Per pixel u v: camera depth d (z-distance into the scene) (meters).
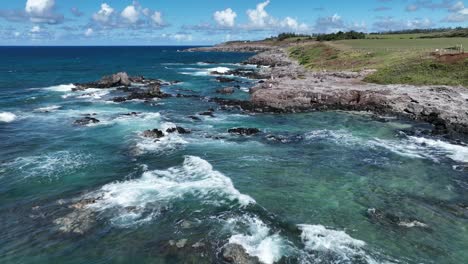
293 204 18.55
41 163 24.06
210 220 16.84
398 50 68.44
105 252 14.53
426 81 45.09
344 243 15.10
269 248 14.68
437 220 17.12
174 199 18.80
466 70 44.62
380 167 23.98
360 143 29.25
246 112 40.50
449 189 20.67
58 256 14.33
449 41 84.69
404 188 20.73
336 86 45.94
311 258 14.11
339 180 21.72
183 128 32.66
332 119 37.31
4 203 18.62
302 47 117.88
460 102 36.38
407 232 16.03
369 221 16.92
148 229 16.09
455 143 29.33
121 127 33.44
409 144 29.06
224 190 19.83
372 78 50.41
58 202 18.58
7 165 23.62
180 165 23.75
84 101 46.81
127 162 24.42
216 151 26.95
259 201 18.83
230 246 14.41
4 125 33.91
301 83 48.88
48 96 49.78
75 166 23.59
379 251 14.62
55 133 31.39
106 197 18.97
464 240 15.50
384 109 39.62
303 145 28.66
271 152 26.84
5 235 15.72
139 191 19.72
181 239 15.26
